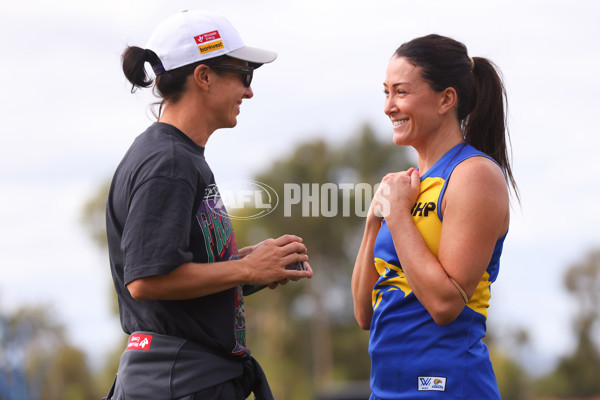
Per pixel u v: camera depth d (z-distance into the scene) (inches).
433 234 198.8
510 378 3280.0
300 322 2787.9
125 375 209.3
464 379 195.8
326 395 872.9
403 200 202.1
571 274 3786.9
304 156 2407.7
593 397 3624.5
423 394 197.0
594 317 3703.3
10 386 1772.9
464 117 212.2
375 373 208.1
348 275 2765.7
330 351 2768.2
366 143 2652.6
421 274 191.8
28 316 2608.3
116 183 211.6
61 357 2753.4
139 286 192.5
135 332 212.1
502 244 204.8
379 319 207.5
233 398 212.8
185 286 194.5
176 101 213.8
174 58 210.1
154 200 193.2
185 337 206.7
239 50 215.2
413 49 205.2
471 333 199.5
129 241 192.2
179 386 203.5
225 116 217.6
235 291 215.2
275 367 2669.8
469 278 190.7
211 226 208.8
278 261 208.1
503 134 216.5
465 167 197.5
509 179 218.1
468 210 192.4
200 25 212.8
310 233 2630.4
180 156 199.6
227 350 209.6
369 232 222.4
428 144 210.1
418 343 199.5
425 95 203.8
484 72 213.9
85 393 2802.7
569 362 3678.6
